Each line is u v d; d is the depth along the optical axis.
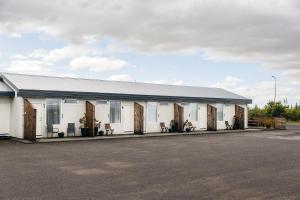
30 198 8.12
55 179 10.10
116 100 25.38
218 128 32.38
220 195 8.69
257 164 13.24
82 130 23.12
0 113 21.48
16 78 23.89
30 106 20.08
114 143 19.78
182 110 28.39
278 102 56.28
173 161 13.60
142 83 32.75
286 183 10.11
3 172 10.98
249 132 30.89
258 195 8.77
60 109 22.70
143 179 10.27
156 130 27.84
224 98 32.56
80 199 8.09
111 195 8.47
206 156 15.10
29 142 19.33
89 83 27.69
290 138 24.98
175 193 8.77
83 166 12.23
